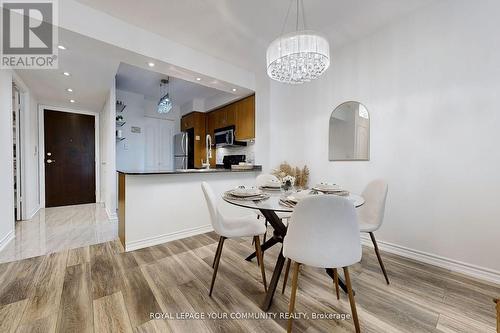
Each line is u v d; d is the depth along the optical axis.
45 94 3.93
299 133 3.42
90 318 1.44
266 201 1.69
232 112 4.57
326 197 1.22
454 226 2.08
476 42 1.95
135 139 5.30
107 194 4.05
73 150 4.86
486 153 1.92
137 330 1.35
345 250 1.27
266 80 3.63
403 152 2.38
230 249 2.58
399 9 2.23
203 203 3.20
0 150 2.44
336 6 2.16
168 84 4.53
